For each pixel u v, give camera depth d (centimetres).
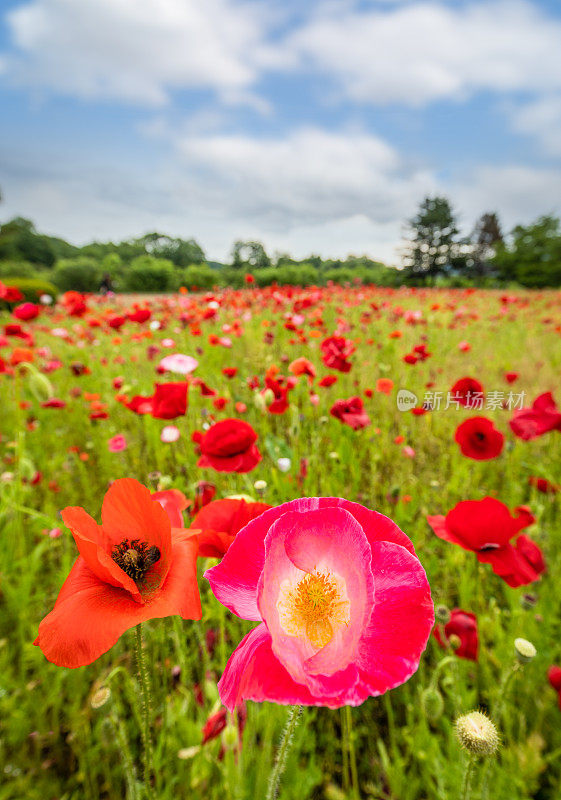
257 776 169
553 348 803
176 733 188
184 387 261
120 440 353
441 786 172
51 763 192
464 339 888
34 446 454
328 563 75
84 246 7294
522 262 4694
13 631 235
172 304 1024
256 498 236
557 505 340
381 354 675
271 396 319
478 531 164
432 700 165
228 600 75
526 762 186
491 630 233
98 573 83
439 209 6506
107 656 220
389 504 313
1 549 254
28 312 514
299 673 63
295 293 1085
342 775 202
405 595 69
